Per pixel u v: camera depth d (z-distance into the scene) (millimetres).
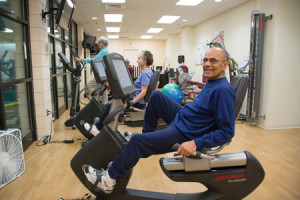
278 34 3848
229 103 1378
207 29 7520
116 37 12469
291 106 4062
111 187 1538
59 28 5320
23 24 3006
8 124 2596
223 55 1462
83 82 8477
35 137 3262
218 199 1585
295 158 2715
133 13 6551
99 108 2850
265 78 4082
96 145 1652
